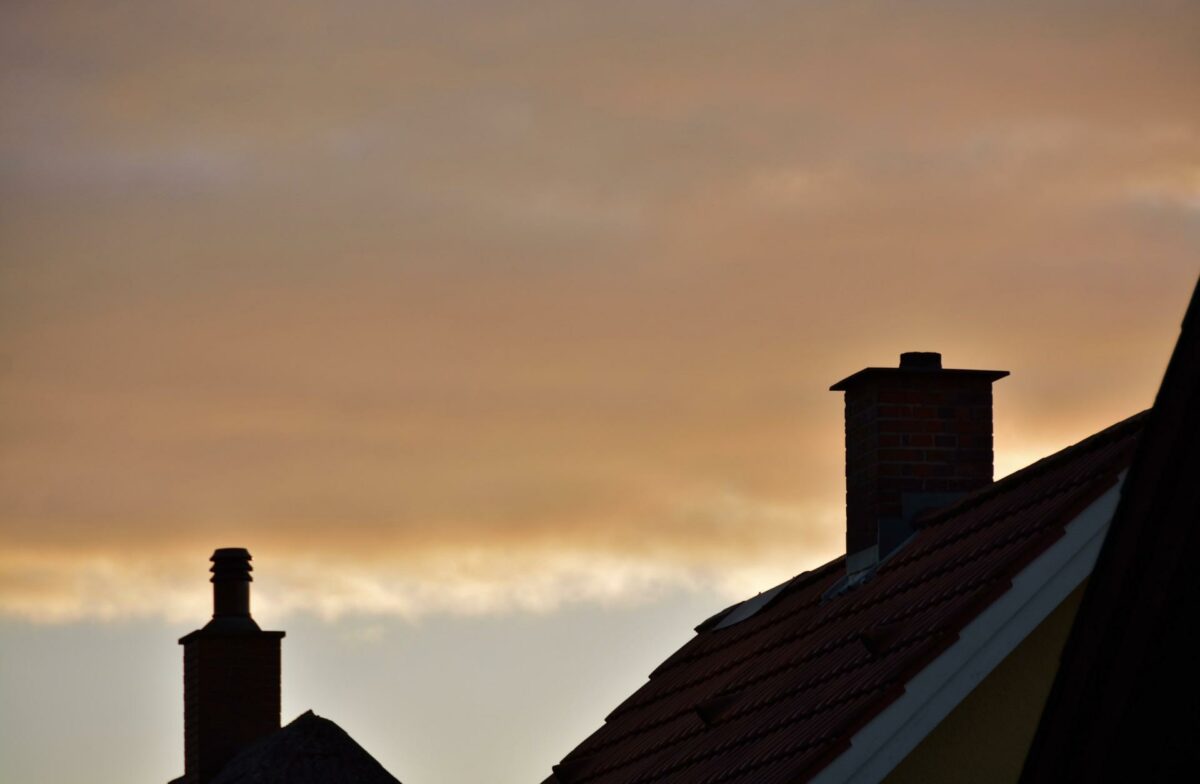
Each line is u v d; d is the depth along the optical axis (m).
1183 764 25.42
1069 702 25.28
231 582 67.94
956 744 31.97
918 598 35.69
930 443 41.59
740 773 34.62
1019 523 34.72
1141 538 24.45
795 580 46.47
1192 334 23.62
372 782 52.38
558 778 45.62
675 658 48.75
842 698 33.84
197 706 66.38
